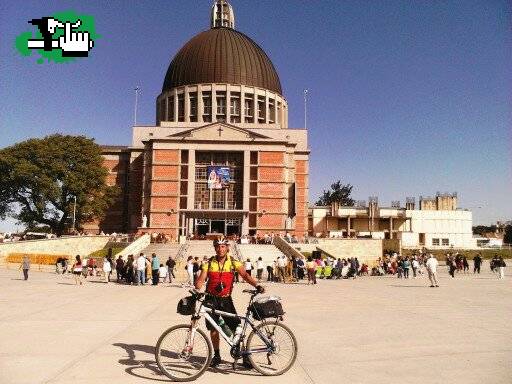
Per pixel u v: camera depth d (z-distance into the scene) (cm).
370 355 797
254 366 686
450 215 8475
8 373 657
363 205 8581
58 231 6100
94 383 616
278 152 6425
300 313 1334
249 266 2962
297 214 7100
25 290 1992
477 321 1172
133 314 1277
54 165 5831
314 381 644
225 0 9700
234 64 8306
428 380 645
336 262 3584
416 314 1307
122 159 7362
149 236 5272
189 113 8138
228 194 6431
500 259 3247
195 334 708
